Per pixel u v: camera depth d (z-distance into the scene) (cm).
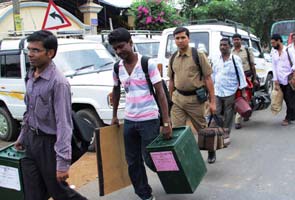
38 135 380
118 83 488
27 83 382
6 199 408
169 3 1944
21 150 407
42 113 372
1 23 1401
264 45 3003
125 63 462
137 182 485
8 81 862
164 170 460
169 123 458
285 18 2945
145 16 1723
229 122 767
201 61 584
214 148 607
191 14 2452
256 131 866
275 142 769
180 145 454
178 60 597
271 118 1005
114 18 1931
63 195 390
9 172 400
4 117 895
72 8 1734
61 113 364
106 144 469
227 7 2430
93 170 646
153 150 453
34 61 366
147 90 459
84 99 750
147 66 453
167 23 1730
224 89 746
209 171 612
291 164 635
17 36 959
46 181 386
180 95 602
